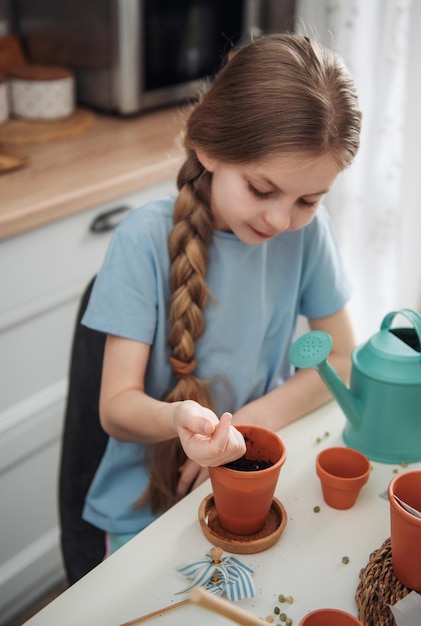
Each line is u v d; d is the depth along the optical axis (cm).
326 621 75
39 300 174
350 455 99
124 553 89
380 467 103
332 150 98
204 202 115
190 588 83
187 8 210
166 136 207
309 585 84
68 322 184
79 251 179
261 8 220
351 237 213
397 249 203
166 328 119
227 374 124
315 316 133
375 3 189
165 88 220
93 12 205
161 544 90
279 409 115
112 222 182
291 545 90
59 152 194
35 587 195
